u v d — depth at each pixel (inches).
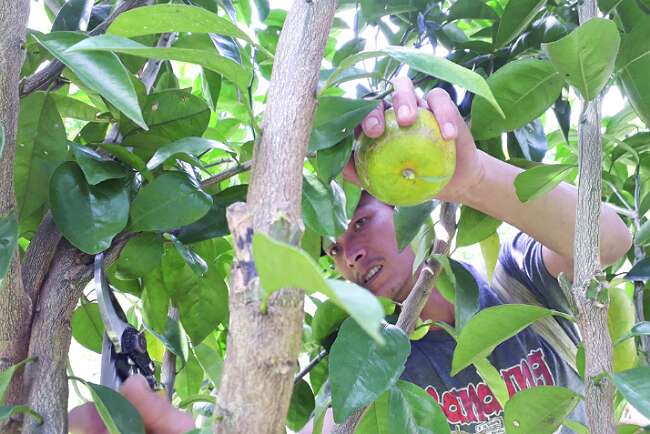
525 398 34.0
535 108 41.3
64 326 31.7
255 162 21.5
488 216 46.6
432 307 58.3
